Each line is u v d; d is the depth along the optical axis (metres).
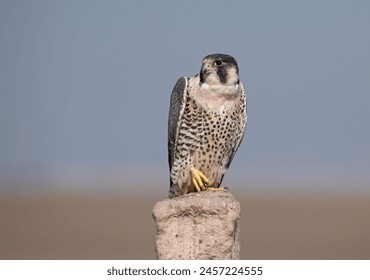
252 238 36.94
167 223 12.05
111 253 32.78
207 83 13.95
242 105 14.43
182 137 14.24
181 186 14.52
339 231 39.62
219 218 11.96
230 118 14.16
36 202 52.28
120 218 45.12
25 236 37.91
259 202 52.34
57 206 50.28
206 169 14.38
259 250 33.09
